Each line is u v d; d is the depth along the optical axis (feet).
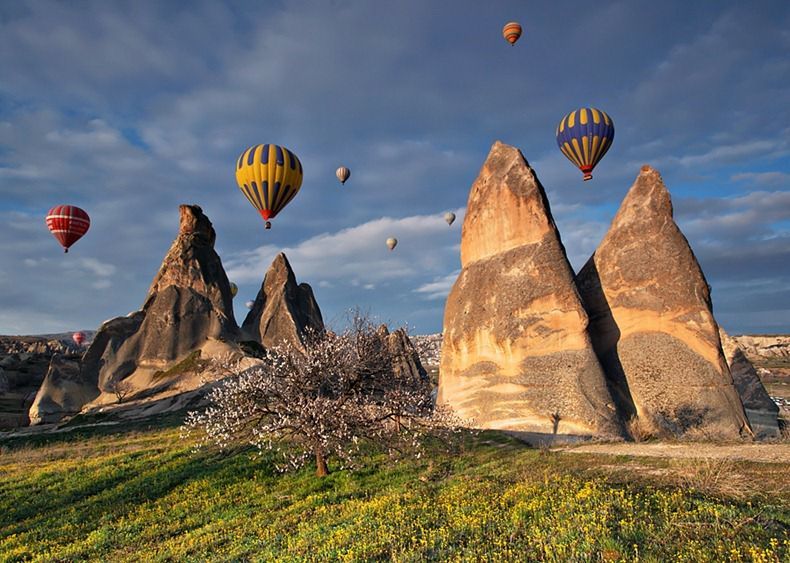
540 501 39.40
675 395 93.20
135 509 58.95
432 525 38.17
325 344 69.72
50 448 103.65
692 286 98.73
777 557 26.23
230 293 268.21
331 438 65.51
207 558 41.29
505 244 113.39
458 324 114.83
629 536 30.71
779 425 104.06
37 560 46.32
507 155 121.90
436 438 77.71
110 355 232.53
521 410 96.73
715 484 40.83
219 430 67.10
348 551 34.71
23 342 359.46
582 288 109.50
